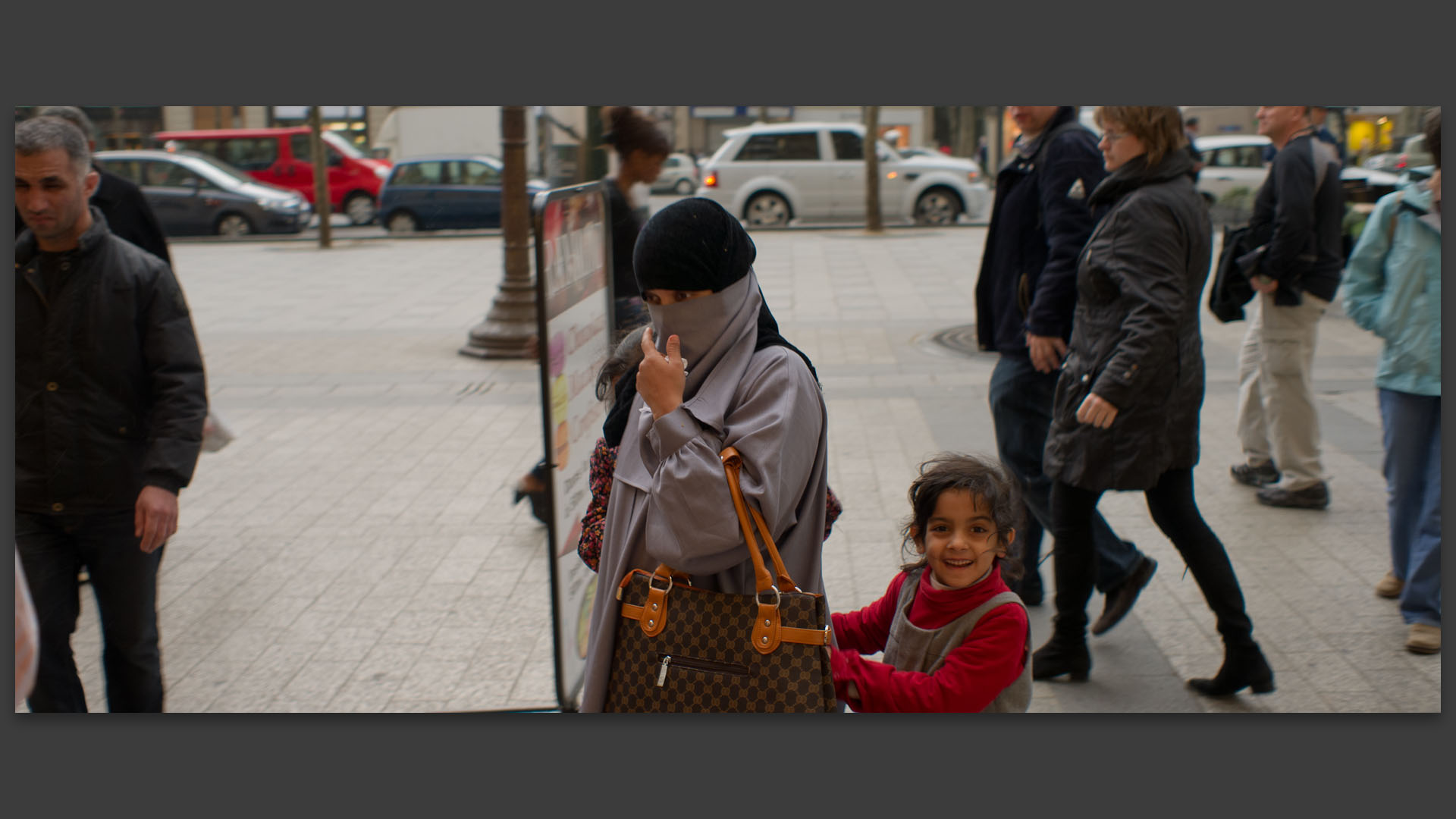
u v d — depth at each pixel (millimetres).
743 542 2051
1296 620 4273
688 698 2053
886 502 5715
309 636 4371
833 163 21094
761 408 2059
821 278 14617
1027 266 4250
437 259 18250
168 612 4613
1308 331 5289
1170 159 3400
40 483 3084
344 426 7555
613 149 4250
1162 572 4820
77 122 4277
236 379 9062
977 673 2387
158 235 4551
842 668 2338
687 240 2037
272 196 22469
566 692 3346
